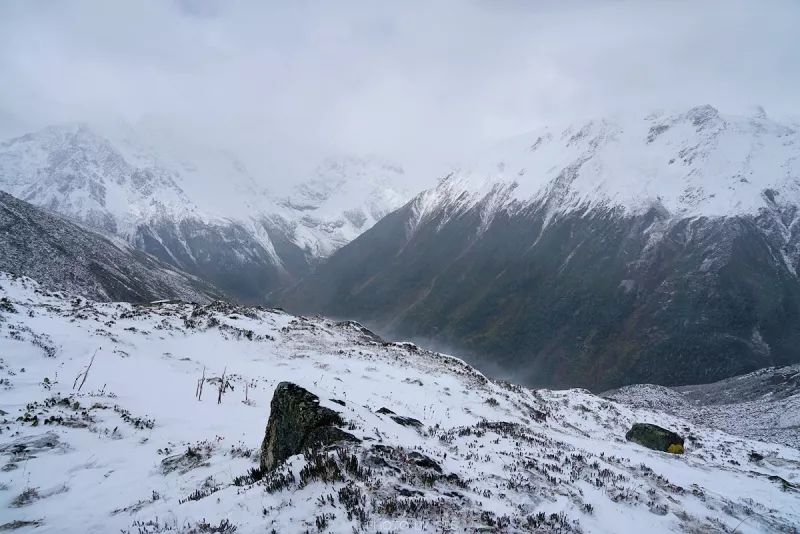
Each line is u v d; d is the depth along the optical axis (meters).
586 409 42.59
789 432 47.09
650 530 10.89
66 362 24.23
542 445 18.14
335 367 35.06
